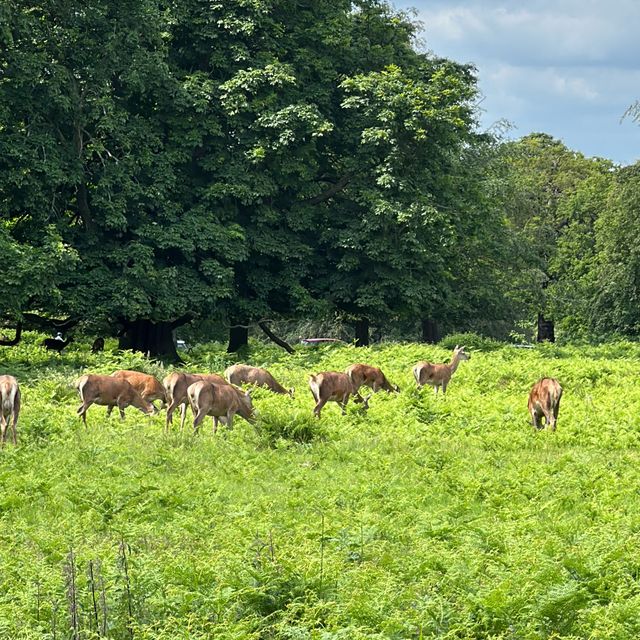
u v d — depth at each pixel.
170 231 42.91
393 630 10.44
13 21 39.34
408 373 37.16
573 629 10.73
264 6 46.25
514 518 16.22
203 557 12.80
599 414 28.73
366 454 21.42
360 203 47.81
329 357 42.47
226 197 45.12
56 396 29.47
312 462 20.95
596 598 11.70
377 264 49.03
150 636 10.12
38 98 40.34
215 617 10.77
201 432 24.12
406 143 48.88
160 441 22.44
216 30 46.34
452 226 48.03
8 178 39.22
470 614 10.93
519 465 21.14
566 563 12.49
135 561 12.33
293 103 46.75
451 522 15.47
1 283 36.66
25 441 22.17
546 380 26.31
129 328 47.56
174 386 24.61
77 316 44.03
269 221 46.50
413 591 11.87
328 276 50.03
